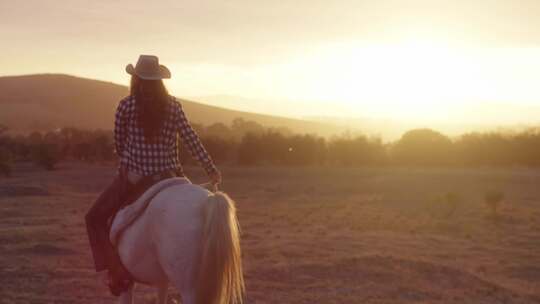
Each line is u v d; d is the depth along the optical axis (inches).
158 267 232.4
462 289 509.0
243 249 701.9
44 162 2598.4
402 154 3029.0
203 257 211.8
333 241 815.1
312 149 3046.3
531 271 676.1
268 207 1382.9
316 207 1384.1
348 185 1998.0
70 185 1886.1
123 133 243.6
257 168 2795.3
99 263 251.0
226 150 3208.7
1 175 2242.9
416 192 1770.4
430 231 1001.5
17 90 7790.4
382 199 1583.4
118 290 249.8
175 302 374.6
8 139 3506.4
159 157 242.8
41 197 1498.5
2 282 476.7
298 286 489.1
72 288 462.9
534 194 1715.1
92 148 3307.1
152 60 241.3
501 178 2206.0
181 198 224.8
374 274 528.1
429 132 3029.0
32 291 454.0
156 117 237.8
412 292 486.0
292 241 797.2
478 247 834.2
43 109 7322.8
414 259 581.9
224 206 214.4
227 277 212.1
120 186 246.8
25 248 641.0
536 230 1037.8
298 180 2220.7
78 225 928.3
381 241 843.4
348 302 448.8
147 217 230.2
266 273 523.5
